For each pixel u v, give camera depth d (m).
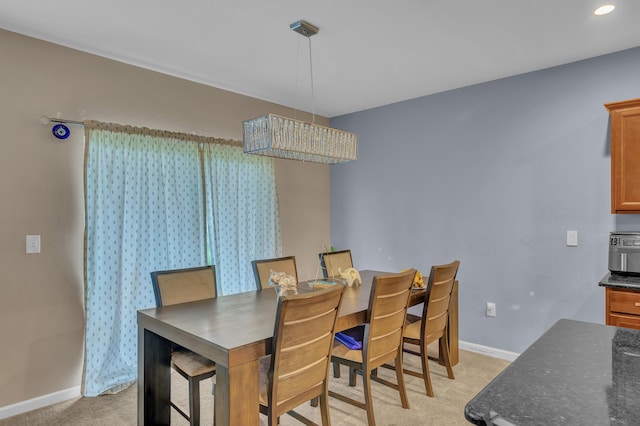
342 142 2.92
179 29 2.48
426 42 2.69
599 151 2.93
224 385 1.58
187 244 3.26
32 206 2.55
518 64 3.09
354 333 2.55
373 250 4.39
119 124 2.94
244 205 3.71
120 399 2.65
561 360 1.02
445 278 2.67
